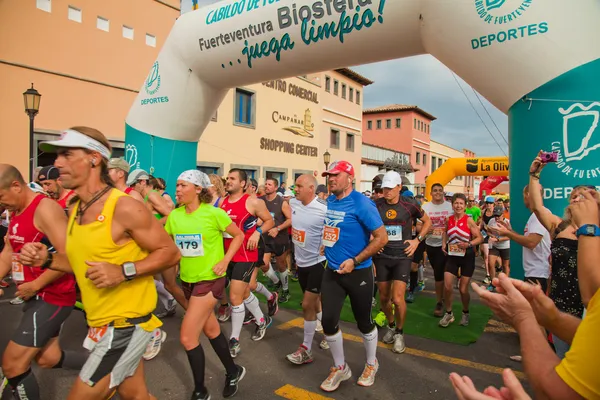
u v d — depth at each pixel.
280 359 4.05
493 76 4.25
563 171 3.84
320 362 3.99
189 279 3.11
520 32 3.98
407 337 4.77
